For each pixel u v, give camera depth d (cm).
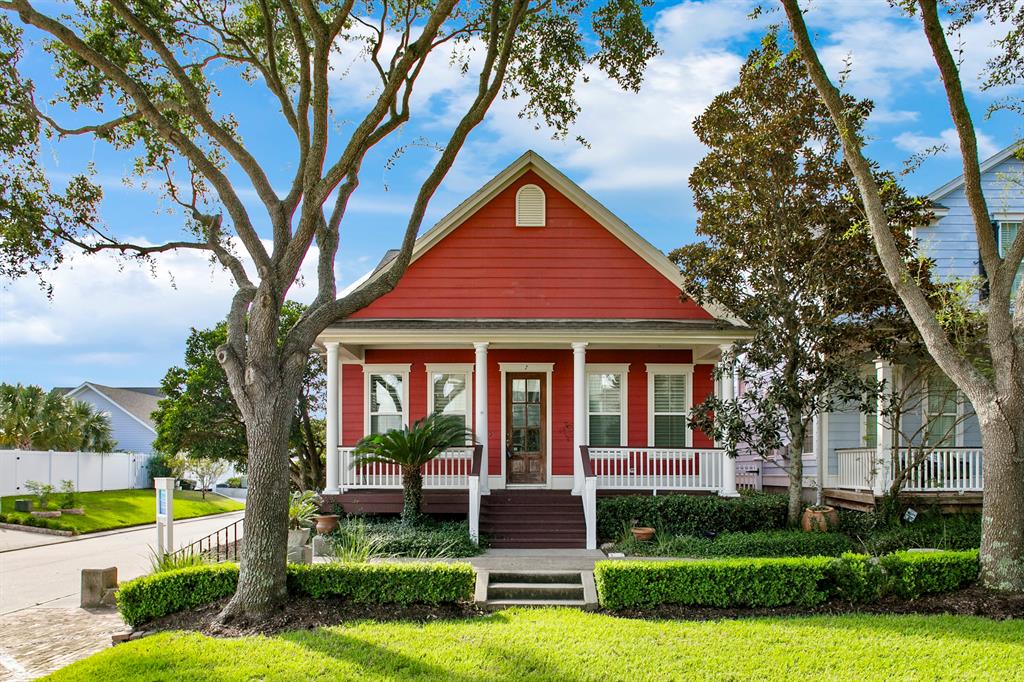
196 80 1299
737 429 1484
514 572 1145
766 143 1438
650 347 1883
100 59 982
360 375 1927
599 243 1883
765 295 1492
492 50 1177
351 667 775
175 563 1157
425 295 1870
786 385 1463
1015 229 1742
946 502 1549
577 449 1680
